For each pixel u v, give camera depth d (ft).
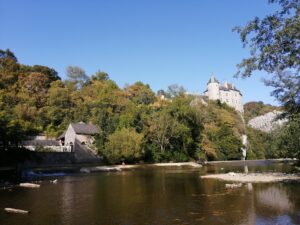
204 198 82.02
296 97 86.17
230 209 67.05
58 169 191.93
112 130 287.69
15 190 103.76
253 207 68.44
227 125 401.70
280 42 48.26
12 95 321.73
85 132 273.95
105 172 188.34
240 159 398.62
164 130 301.84
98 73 529.45
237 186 103.40
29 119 310.86
